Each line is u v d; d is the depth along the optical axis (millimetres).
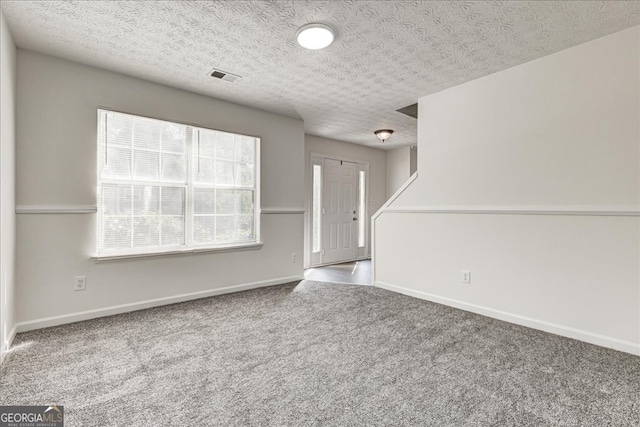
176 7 1951
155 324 2615
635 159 2096
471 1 1881
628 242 2111
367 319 2764
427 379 1791
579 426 1412
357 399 1604
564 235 2393
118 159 2857
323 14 2021
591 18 2025
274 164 4027
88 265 2697
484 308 2869
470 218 2986
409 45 2389
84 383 1735
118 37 2289
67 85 2598
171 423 1421
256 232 3867
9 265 2168
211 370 1884
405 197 3607
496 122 2818
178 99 3217
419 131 3482
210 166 3461
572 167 2365
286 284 4062
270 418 1460
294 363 1973
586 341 2279
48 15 2021
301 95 3420
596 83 2262
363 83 3102
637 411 1513
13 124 2281
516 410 1521
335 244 5773
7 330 2117
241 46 2422
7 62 2092
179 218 3230
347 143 5922
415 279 3484
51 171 2520
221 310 2986
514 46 2381
